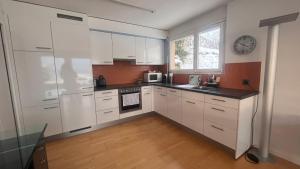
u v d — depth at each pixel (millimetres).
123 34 3400
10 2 2041
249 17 2080
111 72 3689
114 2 2270
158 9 2566
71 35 2514
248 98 1934
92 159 1975
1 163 857
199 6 2477
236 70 2332
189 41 3426
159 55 4059
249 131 2057
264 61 1969
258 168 1721
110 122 3137
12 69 2119
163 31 3865
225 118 1986
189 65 3482
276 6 1812
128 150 2176
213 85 2703
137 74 4109
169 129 2885
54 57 2402
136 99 3393
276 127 1900
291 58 1722
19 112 2211
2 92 1928
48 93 2402
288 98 1777
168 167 1785
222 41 2631
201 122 2371
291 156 1800
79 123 2715
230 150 2012
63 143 2420
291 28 1694
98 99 2887
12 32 2082
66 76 2523
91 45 3010
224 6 2490
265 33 1936
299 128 1722
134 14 2797
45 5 2293
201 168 1753
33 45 2232
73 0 2182
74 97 2629
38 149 1295
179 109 2830
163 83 3727
